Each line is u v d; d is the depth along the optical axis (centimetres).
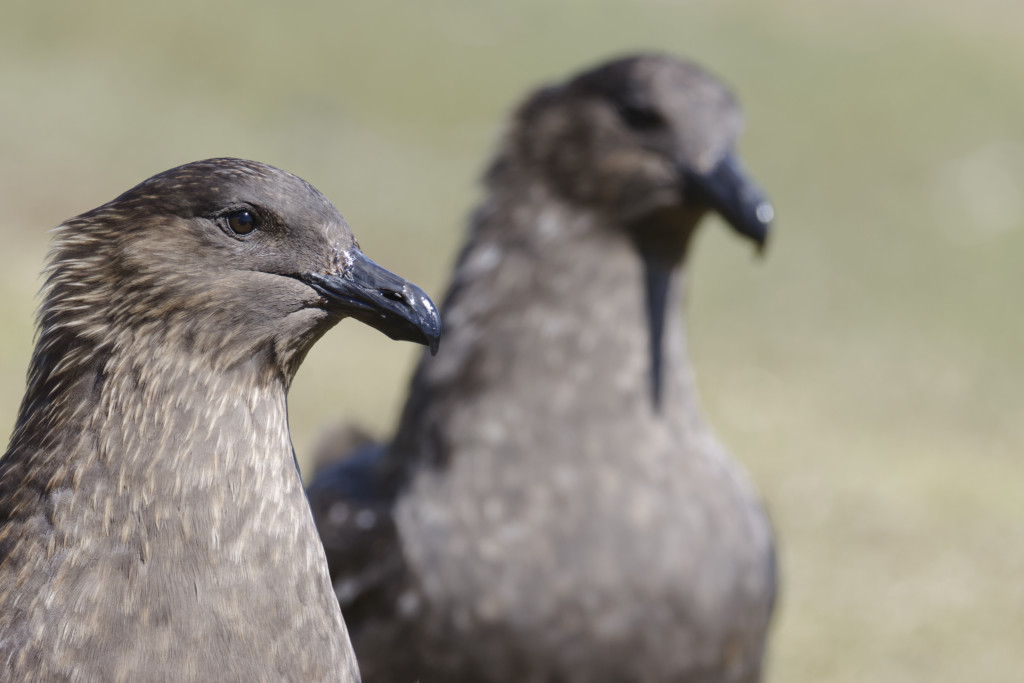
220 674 529
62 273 548
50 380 545
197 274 540
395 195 3072
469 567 807
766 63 4206
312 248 560
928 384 2602
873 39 4547
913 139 3906
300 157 3170
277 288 554
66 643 521
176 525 531
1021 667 1437
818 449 2059
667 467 832
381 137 3384
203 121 3212
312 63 3628
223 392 545
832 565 1631
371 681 835
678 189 850
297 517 555
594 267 850
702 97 862
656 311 858
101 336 539
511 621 804
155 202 541
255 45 3634
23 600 529
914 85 4238
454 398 839
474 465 823
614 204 852
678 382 864
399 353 2144
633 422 834
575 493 815
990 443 2327
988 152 3931
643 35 4250
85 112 3053
